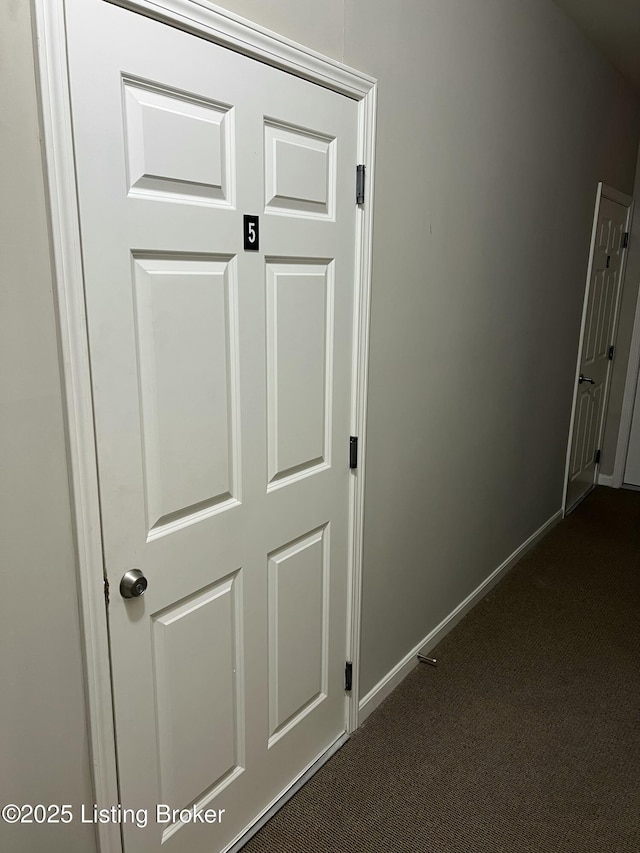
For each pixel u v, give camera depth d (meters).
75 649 1.22
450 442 2.49
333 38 1.55
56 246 1.05
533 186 2.77
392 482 2.14
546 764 2.00
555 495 3.86
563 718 2.21
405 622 2.39
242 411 1.48
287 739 1.84
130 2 1.10
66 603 1.19
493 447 2.89
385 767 1.97
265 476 1.59
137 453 1.25
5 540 1.08
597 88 3.28
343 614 1.99
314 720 1.95
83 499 1.16
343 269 1.72
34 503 1.11
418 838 1.72
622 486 4.63
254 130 1.38
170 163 1.21
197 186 1.28
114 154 1.12
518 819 1.79
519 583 3.20
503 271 2.65
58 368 1.10
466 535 2.78
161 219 1.22
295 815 1.79
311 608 1.85
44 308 1.07
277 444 1.61
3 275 1.00
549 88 2.74
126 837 1.38
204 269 1.33
